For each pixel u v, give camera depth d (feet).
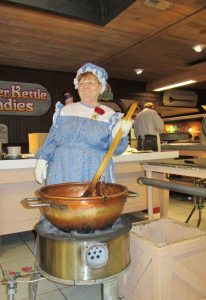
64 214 3.29
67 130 4.92
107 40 12.49
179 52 14.42
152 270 4.61
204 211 12.30
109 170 5.12
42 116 17.89
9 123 16.90
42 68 17.29
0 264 7.36
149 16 10.07
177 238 5.75
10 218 8.17
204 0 8.94
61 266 3.42
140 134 14.48
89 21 9.80
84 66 5.30
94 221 3.32
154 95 22.00
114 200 3.37
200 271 4.96
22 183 8.27
